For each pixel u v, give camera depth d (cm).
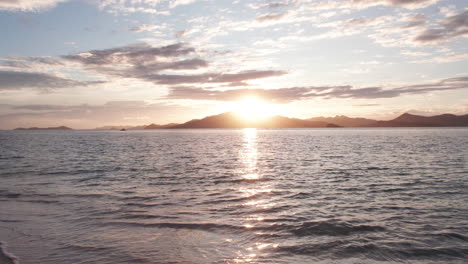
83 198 1681
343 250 932
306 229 1129
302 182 2211
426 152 4819
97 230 1127
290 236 1056
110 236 1060
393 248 948
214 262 846
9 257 886
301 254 902
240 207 1470
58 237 1053
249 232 1098
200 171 2844
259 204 1533
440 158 3878
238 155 4697
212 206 1490
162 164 3450
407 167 3023
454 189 1906
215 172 2772
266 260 859
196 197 1705
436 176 2441
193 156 4547
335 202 1577
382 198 1667
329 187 2009
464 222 1218
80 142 9556
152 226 1171
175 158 4212
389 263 845
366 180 2280
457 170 2777
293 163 3500
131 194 1794
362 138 11356
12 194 1794
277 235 1066
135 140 11256
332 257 881
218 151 5625
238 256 887
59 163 3562
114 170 2920
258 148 6412
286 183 2173
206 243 990
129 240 1019
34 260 866
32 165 3353
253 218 1278
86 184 2142
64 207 1477
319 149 5850
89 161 3797
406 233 1086
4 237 1057
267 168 3053
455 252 919
